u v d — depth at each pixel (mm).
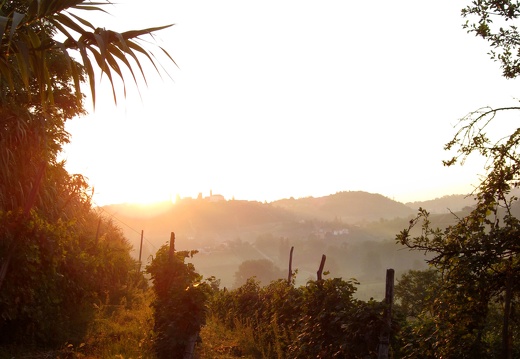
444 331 6578
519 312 6262
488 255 5949
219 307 18422
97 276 16609
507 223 5926
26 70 5027
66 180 17344
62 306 10977
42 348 9398
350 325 7980
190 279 12711
